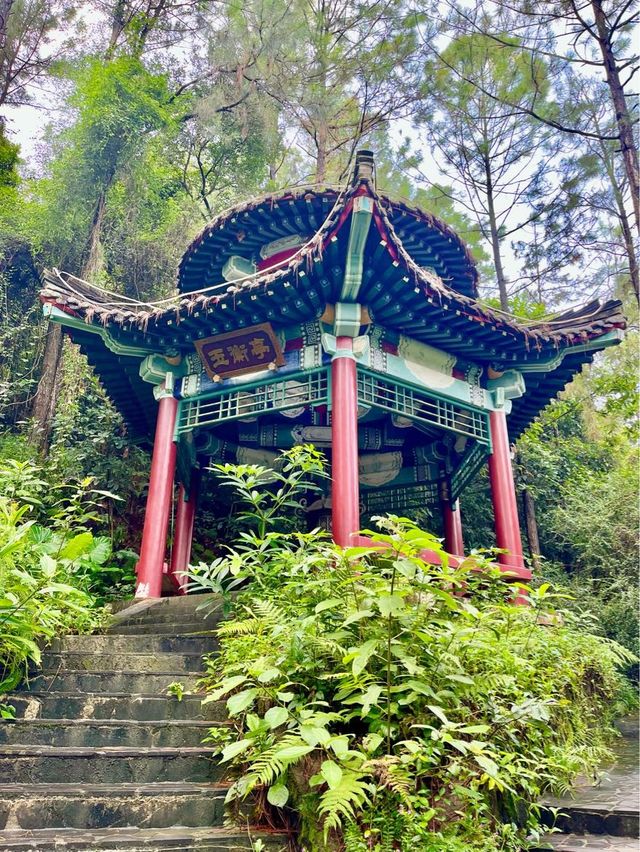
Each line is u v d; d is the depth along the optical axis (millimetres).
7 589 5254
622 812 4520
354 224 6969
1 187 17875
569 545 16078
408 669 4102
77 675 5293
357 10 18000
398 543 4402
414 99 17797
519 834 4285
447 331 8922
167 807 4137
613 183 16578
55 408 14312
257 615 5695
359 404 8625
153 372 9602
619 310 9422
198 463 12016
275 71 18438
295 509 14211
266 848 3863
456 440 11844
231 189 21547
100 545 8172
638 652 12375
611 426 17922
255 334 8766
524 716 4457
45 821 3994
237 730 4738
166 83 18781
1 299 16109
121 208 17109
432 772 3961
